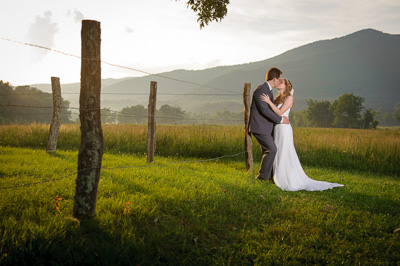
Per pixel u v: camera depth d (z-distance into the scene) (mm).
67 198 4410
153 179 5910
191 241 3582
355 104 123625
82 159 3486
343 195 6164
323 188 6746
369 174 10227
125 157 9172
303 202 5508
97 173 3557
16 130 12023
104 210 3918
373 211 5168
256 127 6961
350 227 4355
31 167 6176
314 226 4312
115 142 11609
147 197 4633
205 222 4109
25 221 3307
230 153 11125
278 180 6844
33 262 2740
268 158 6902
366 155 11367
